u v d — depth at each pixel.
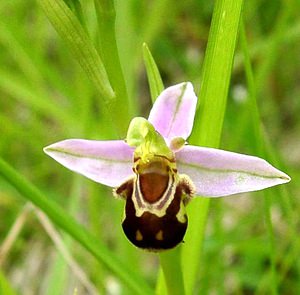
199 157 0.07
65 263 0.10
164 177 0.07
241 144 0.12
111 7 0.07
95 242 0.08
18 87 0.13
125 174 0.07
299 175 0.11
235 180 0.07
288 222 0.10
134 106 0.13
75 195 0.11
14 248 0.13
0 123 0.13
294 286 0.11
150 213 0.07
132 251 0.10
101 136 0.12
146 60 0.08
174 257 0.08
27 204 0.10
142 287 0.08
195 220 0.08
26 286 0.13
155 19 0.13
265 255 0.11
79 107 0.13
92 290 0.10
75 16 0.07
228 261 0.12
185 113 0.08
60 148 0.07
